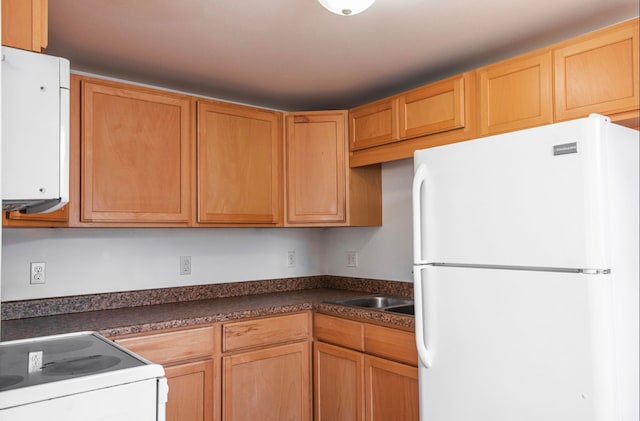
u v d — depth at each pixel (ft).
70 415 3.63
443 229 6.26
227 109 9.35
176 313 8.25
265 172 9.86
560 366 5.06
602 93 6.25
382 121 9.34
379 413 7.97
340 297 10.09
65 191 4.16
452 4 6.33
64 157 4.16
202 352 7.93
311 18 6.68
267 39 7.37
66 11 6.35
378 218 10.71
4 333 6.71
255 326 8.59
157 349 7.47
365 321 8.26
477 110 7.69
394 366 7.68
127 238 9.20
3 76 3.94
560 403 5.05
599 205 4.88
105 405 3.80
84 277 8.68
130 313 8.32
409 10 6.48
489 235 5.74
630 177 5.43
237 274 10.69
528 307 5.34
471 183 5.96
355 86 9.75
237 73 8.89
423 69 8.78
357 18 6.70
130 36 7.18
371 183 10.61
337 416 8.71
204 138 9.00
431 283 6.38
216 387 8.09
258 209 9.71
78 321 7.59
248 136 9.64
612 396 4.78
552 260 5.16
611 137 5.11
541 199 5.28
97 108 7.84
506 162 5.61
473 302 5.88
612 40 6.18
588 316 4.86
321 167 10.16
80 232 8.68
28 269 8.11
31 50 4.12
